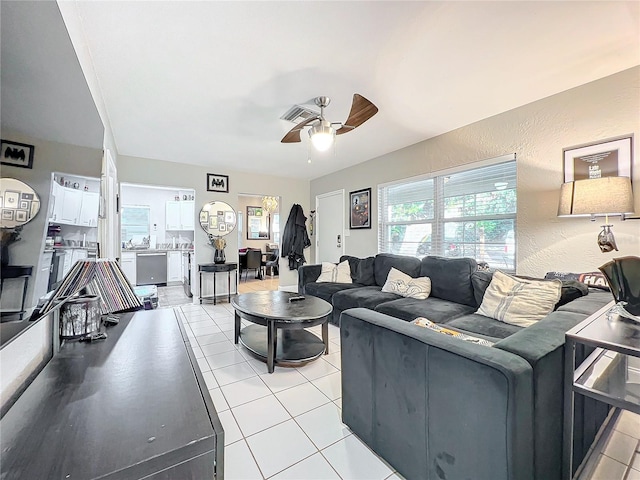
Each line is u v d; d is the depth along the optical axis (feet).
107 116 9.58
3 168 1.80
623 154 7.29
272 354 7.80
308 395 6.72
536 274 8.96
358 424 5.20
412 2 5.15
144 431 2.01
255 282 23.58
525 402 3.16
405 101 8.91
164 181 15.46
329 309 8.63
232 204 17.58
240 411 6.11
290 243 19.35
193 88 7.98
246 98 8.54
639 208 7.05
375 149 13.69
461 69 7.20
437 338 4.00
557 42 6.23
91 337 3.59
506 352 3.51
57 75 2.73
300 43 6.20
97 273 4.09
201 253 16.66
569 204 7.25
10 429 1.99
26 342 2.65
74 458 1.77
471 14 5.43
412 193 13.37
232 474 4.50
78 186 3.59
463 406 3.53
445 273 10.11
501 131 9.80
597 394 3.59
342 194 17.43
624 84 7.28
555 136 8.53
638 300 4.17
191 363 3.01
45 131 2.46
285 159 15.30
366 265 13.55
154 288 14.21
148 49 6.33
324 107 8.96
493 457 3.24
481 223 10.82
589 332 3.82
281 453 4.93
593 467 4.39
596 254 7.82
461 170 11.09
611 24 5.70
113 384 2.59
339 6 5.23
